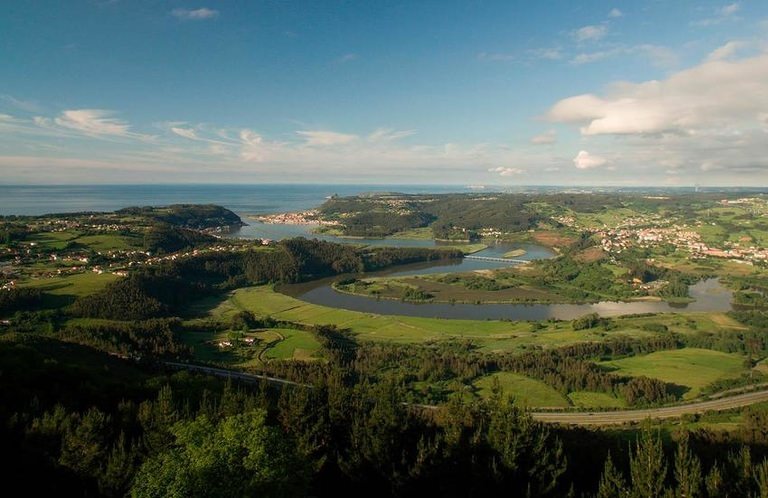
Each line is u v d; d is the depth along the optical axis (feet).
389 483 204.64
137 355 449.48
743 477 178.09
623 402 420.36
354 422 226.99
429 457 203.41
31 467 191.42
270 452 136.77
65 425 206.18
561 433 274.16
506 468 194.80
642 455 173.78
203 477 126.41
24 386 265.75
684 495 166.20
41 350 373.40
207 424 153.17
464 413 248.93
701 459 236.84
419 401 406.21
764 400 419.95
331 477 213.87
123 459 186.50
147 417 221.87
